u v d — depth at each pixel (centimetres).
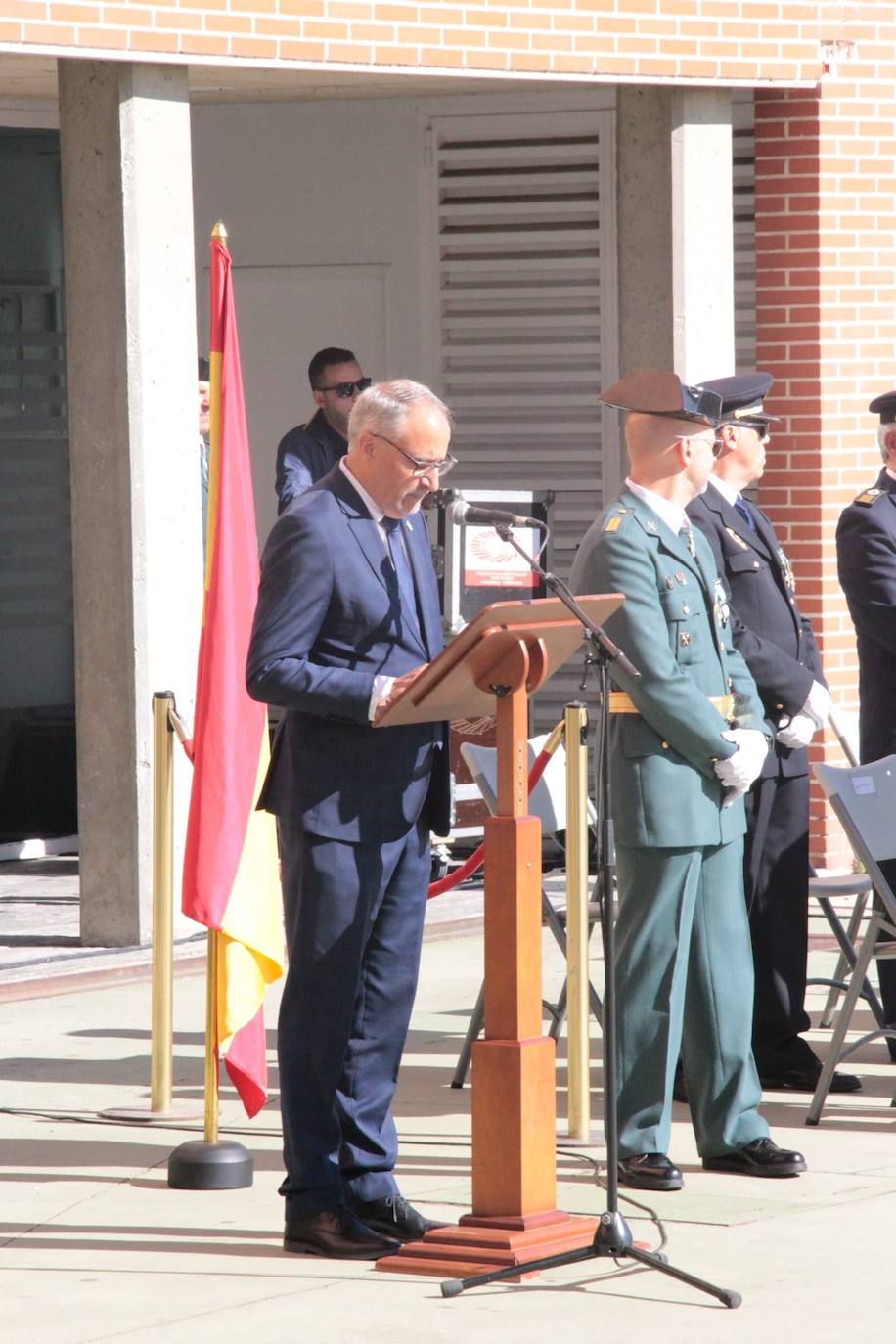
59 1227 1555
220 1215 1584
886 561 2038
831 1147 1767
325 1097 1477
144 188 2427
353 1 2517
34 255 3147
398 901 1500
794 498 2903
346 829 1459
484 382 3350
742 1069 1689
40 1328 1329
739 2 2780
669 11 2728
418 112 3341
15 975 2372
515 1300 1373
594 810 2342
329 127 3397
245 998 1700
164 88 2439
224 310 1750
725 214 2811
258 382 3472
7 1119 1875
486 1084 1426
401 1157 1739
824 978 2209
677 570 1655
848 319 2905
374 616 1466
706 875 1680
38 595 3189
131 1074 2030
